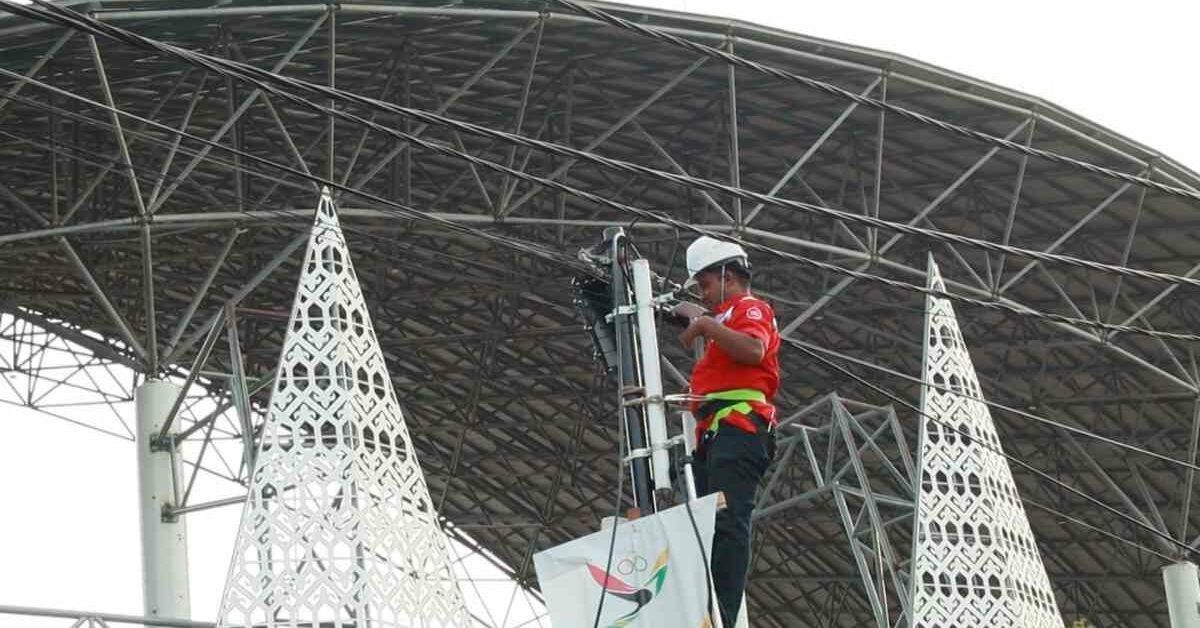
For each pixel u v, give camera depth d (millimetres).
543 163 39688
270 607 17453
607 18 17578
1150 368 43594
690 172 40750
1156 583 55219
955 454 22453
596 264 12258
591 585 10852
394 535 17984
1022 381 49344
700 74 36688
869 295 45938
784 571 59719
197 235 43938
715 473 11438
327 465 18062
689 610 10586
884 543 34844
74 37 31078
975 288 41188
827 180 41531
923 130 39094
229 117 33438
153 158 37156
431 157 39500
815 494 36219
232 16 30500
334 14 31141
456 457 53469
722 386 11648
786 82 37000
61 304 46688
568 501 59125
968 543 22047
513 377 50219
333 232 19328
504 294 44031
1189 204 41750
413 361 52156
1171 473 51625
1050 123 37969
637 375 11844
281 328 49750
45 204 40812
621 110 37625
